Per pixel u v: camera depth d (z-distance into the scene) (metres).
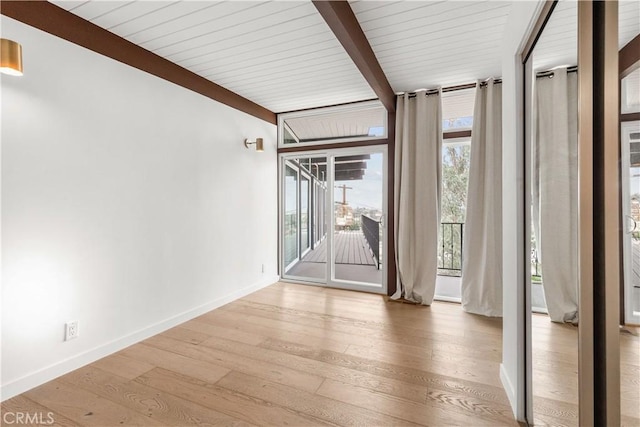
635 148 0.77
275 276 4.51
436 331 2.75
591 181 0.90
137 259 2.57
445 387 1.92
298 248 4.84
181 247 2.98
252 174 3.99
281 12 2.10
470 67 2.91
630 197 0.79
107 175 2.34
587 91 0.91
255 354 2.34
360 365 2.18
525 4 1.46
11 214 1.83
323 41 2.49
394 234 3.68
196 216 3.15
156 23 2.23
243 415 1.67
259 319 3.05
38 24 1.93
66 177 2.09
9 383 1.81
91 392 1.87
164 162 2.80
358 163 4.09
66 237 2.09
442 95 3.45
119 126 2.42
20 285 1.87
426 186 3.48
